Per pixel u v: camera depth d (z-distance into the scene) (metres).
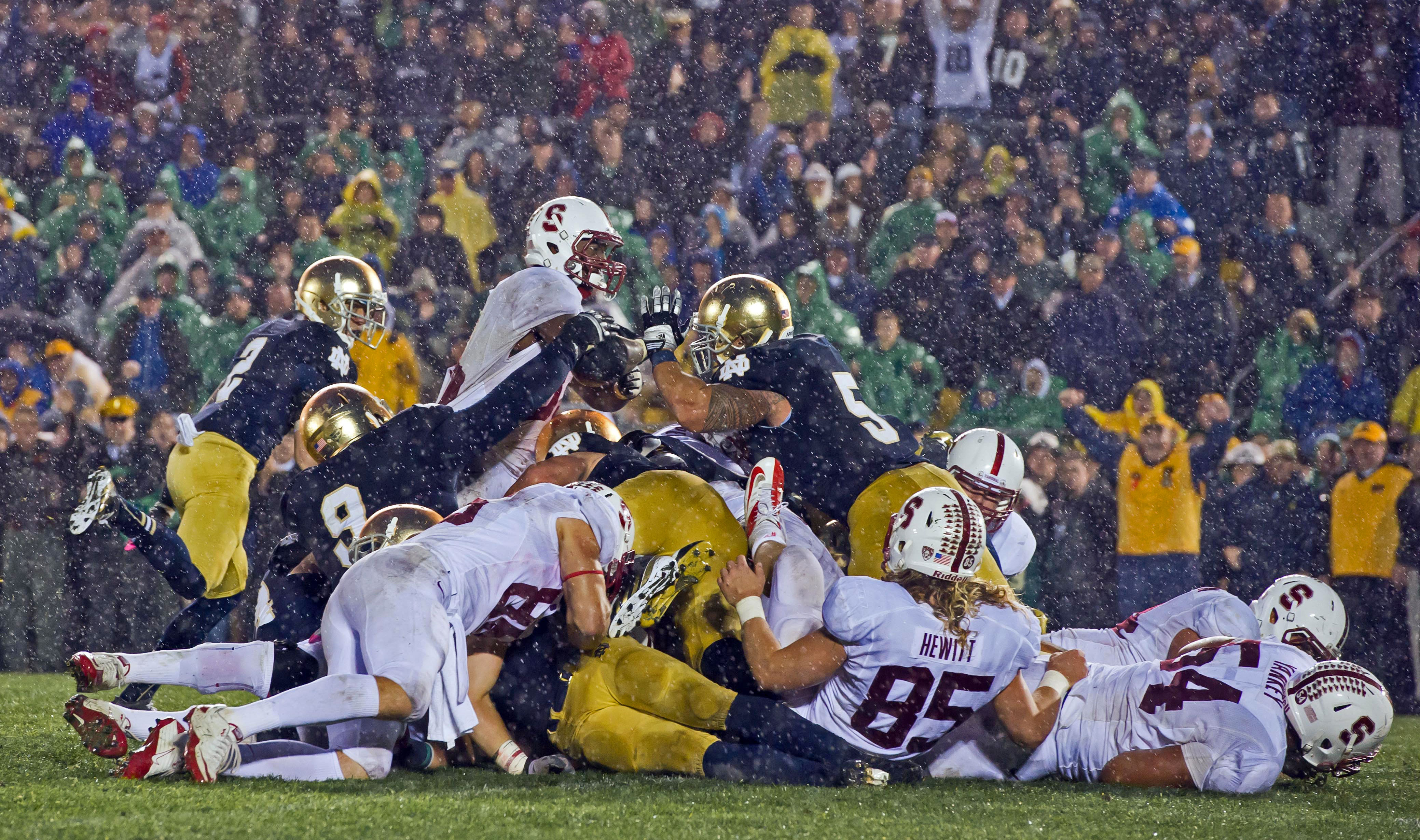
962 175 33.09
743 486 17.38
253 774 13.16
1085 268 30.06
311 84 35.31
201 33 34.69
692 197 34.31
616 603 15.29
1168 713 14.09
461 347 30.28
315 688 12.87
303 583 16.62
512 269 32.66
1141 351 29.77
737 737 14.03
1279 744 13.90
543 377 17.05
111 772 13.59
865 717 14.07
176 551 17.84
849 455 17.16
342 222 31.91
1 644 26.38
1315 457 29.75
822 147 34.38
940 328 30.03
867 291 30.97
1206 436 28.33
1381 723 14.26
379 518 15.55
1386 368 31.52
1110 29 36.00
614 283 18.95
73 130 33.91
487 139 34.09
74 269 31.55
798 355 17.50
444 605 13.76
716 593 15.66
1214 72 35.62
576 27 35.62
